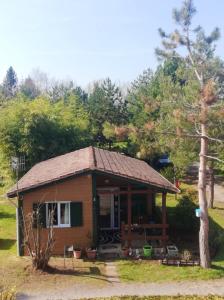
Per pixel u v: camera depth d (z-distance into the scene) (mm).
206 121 18422
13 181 37219
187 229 26547
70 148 39781
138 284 18234
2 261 21359
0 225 29406
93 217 22734
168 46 19750
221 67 19047
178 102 19359
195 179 48969
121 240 23438
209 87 17578
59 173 23172
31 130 37531
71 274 19438
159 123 19688
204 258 20250
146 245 22266
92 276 19188
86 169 22234
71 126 40625
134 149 45812
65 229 22672
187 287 17891
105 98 55812
